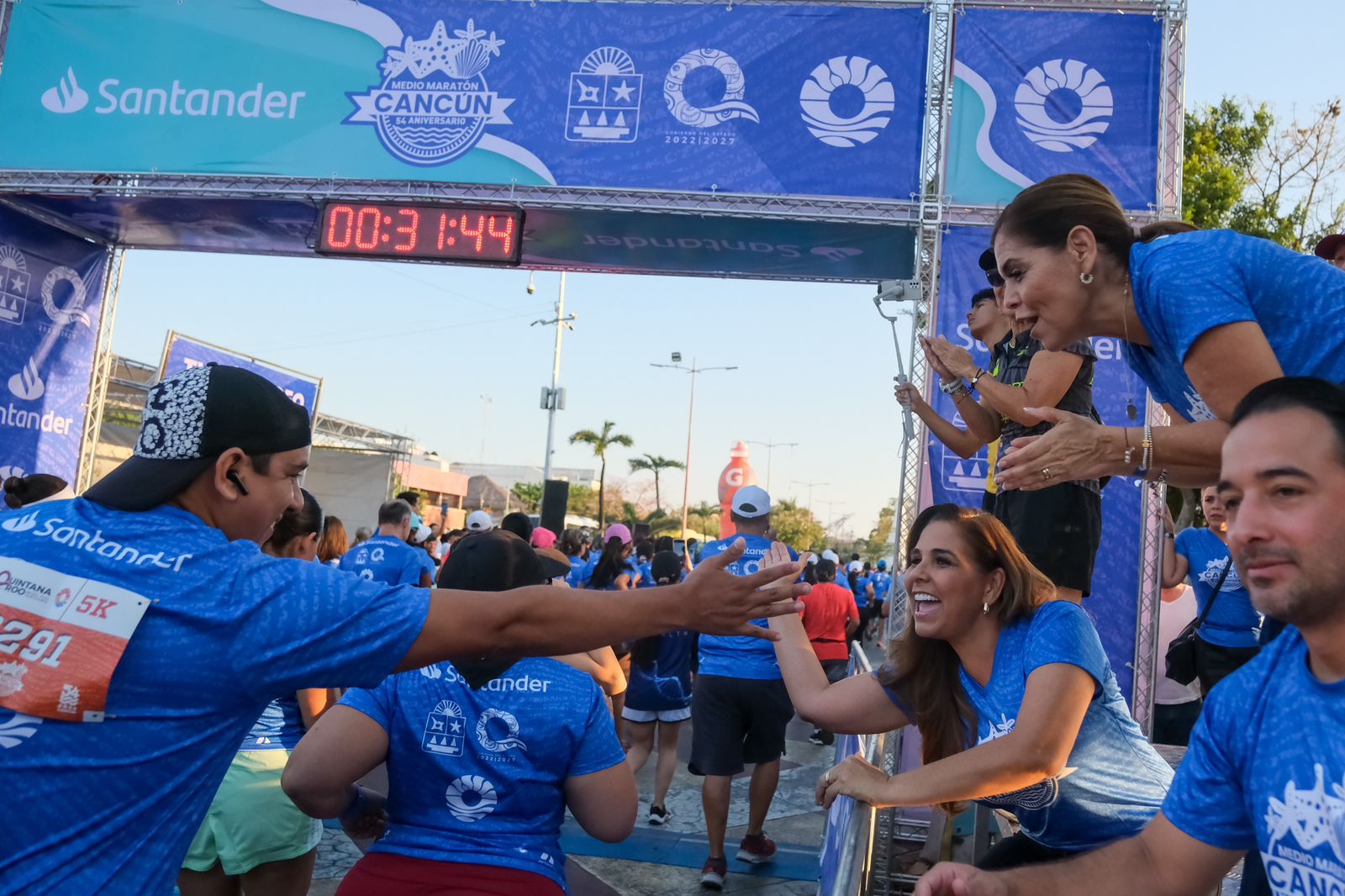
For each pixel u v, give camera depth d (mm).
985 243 6609
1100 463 1924
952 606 2406
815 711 2770
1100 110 6570
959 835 5121
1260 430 1229
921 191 6781
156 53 7695
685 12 7332
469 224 7320
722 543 6195
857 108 7043
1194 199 18141
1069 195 2078
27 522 1529
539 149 7324
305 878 3381
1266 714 1386
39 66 7773
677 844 6129
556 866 2381
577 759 2422
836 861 2637
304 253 9133
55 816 1390
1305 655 1356
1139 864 1610
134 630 1419
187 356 8781
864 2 7113
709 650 5641
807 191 7000
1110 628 6023
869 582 22891
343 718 2365
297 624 1492
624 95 7320
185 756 1470
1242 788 1474
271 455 1615
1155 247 1979
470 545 2574
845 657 9547
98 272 9141
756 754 5703
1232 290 1831
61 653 1397
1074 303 2086
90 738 1401
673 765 6645
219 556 1520
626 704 6941
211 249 9180
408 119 7457
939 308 6562
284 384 9883
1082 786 2322
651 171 7215
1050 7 6680
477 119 7398
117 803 1424
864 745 3309
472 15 7500
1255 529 1223
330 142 7496
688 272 8656
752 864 5723
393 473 24734
